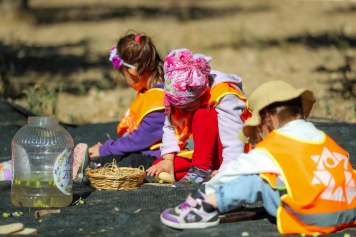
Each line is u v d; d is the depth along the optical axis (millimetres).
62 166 10484
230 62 30359
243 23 41375
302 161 8766
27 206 10602
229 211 10023
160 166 12203
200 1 54156
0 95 23938
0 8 44000
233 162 9062
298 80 26234
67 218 9766
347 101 22375
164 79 12141
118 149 13203
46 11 48844
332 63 29766
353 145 14969
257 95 9289
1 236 8820
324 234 8898
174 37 37219
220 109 11836
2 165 12656
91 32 40438
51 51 34656
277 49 33125
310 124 9266
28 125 10875
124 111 22391
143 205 10539
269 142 9008
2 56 32094
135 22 43562
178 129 12406
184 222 9109
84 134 17188
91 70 29875
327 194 8727
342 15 43688
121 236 8898
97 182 11617
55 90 25625
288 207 8766
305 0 51125
